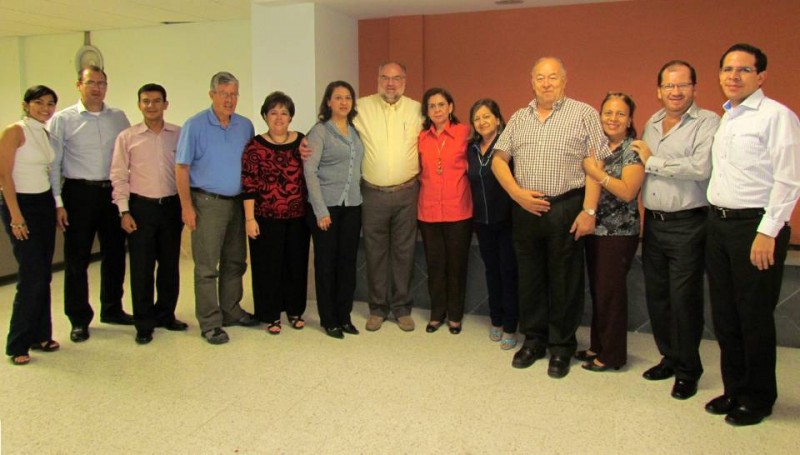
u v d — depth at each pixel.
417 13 4.92
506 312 3.56
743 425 2.57
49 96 3.36
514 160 3.15
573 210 3.00
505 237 3.52
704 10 4.39
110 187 3.76
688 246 2.78
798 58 4.21
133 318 3.75
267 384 3.04
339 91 3.55
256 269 3.78
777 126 2.31
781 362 3.30
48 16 6.00
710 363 3.31
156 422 2.65
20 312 3.29
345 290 3.77
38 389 2.99
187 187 3.56
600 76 4.68
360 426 2.61
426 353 3.47
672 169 2.71
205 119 3.56
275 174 3.63
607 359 3.16
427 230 3.76
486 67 4.94
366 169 3.72
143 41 6.66
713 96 4.44
